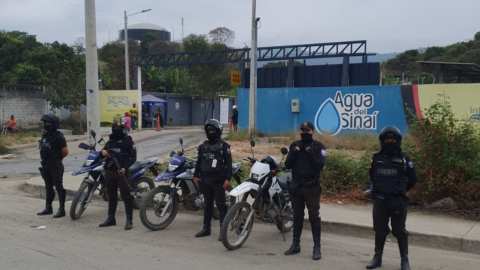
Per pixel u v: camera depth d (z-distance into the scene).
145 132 29.50
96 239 7.09
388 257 6.43
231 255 6.38
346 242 7.23
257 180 6.84
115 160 7.77
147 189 9.13
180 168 7.86
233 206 6.64
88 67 12.47
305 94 22.11
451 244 6.92
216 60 33.72
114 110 32.09
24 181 12.46
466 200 8.38
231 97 49.41
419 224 7.63
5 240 6.88
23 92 29.66
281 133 22.11
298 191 6.34
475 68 32.25
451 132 8.70
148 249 6.59
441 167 8.57
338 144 18.36
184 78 46.12
